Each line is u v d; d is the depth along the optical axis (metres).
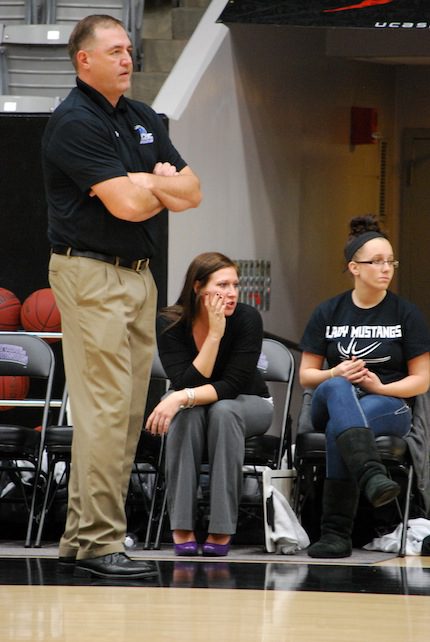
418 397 15.28
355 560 13.84
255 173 21.69
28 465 16.11
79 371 12.02
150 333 12.48
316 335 15.46
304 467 15.59
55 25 21.06
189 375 14.45
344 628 9.49
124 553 12.00
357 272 15.23
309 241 24.22
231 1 19.39
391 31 24.62
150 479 16.02
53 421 18.42
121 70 12.07
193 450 14.33
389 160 28.14
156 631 9.34
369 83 26.92
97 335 11.89
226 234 20.56
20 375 15.61
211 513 14.17
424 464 15.07
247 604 10.52
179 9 24.41
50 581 11.71
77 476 12.30
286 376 15.75
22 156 18.53
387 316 15.23
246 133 21.33
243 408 14.52
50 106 19.94
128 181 11.75
